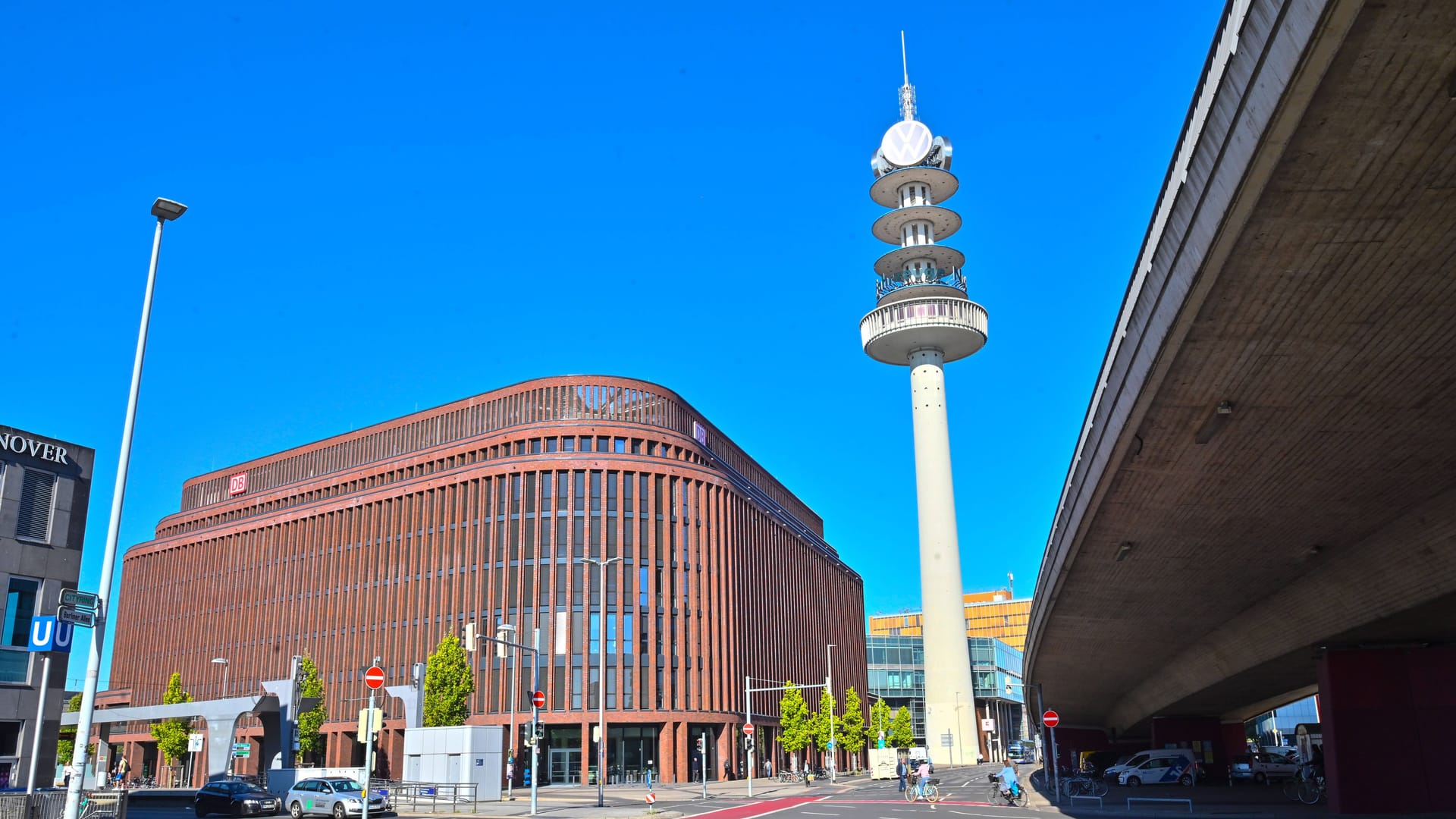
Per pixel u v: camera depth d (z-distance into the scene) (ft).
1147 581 118.11
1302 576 108.27
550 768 253.03
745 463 351.87
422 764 175.01
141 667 362.74
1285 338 56.08
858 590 464.24
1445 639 108.99
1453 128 38.29
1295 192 42.73
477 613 269.64
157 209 75.77
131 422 71.92
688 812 148.87
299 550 322.34
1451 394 62.03
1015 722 573.33
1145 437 72.64
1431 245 46.21
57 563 128.16
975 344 374.22
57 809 80.94
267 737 190.29
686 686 268.21
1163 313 56.85
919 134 380.78
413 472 308.60
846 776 331.36
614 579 266.77
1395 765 108.06
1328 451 72.59
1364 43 34.40
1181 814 127.03
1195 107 47.65
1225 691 179.01
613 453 280.92
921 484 371.97
